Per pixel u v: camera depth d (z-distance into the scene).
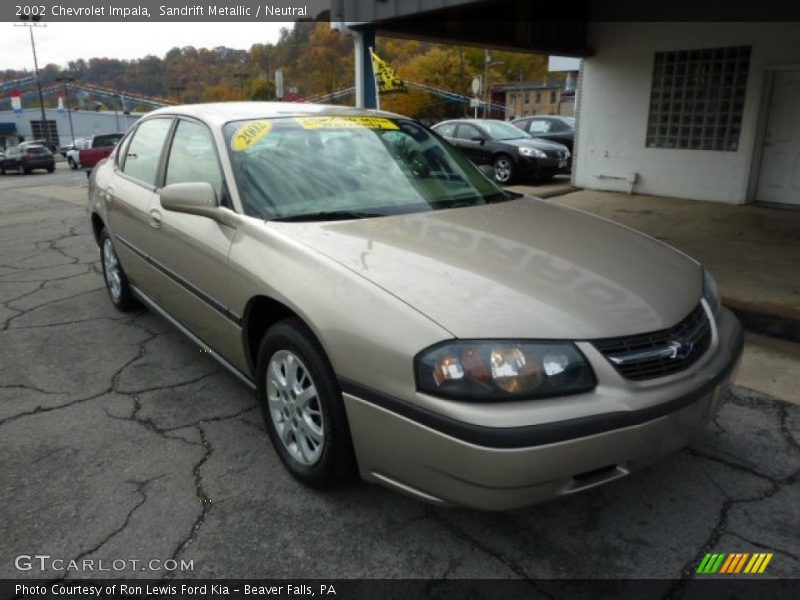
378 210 2.96
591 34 11.13
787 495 2.56
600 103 11.38
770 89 9.38
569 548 2.26
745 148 9.61
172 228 3.29
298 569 2.17
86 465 2.78
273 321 2.86
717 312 2.60
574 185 12.27
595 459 1.96
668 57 10.24
